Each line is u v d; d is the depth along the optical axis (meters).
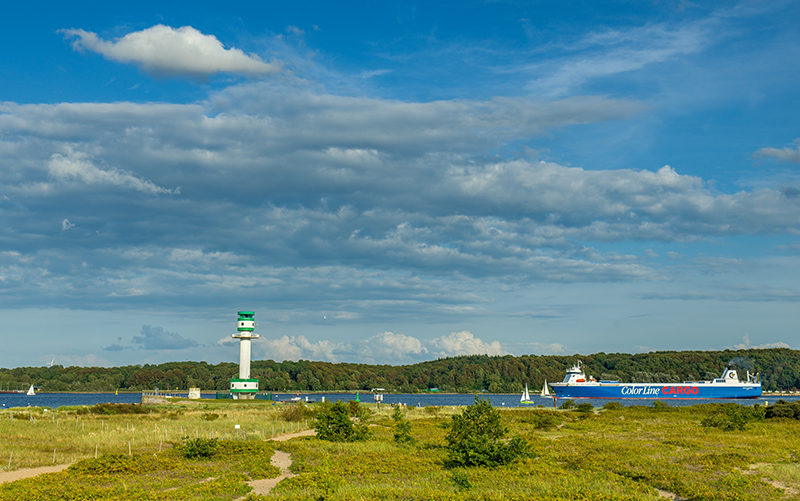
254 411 117.75
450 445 48.78
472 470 42.50
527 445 49.06
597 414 109.88
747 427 76.00
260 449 52.62
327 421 64.25
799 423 88.50
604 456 48.44
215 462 47.06
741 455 46.59
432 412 123.56
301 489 36.19
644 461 45.06
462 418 48.91
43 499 33.72
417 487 36.62
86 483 38.78
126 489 36.12
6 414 100.81
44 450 53.94
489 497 32.81
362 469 42.81
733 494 33.06
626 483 37.69
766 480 38.12
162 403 155.38
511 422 90.81
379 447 56.22
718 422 80.75
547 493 34.22
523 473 40.75
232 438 62.97
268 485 39.03
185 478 40.75
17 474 43.06
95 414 105.50
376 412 122.38
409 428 61.88
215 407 136.50
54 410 119.75
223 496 34.81
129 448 52.09
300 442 59.22
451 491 35.59
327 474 38.56
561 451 53.00
